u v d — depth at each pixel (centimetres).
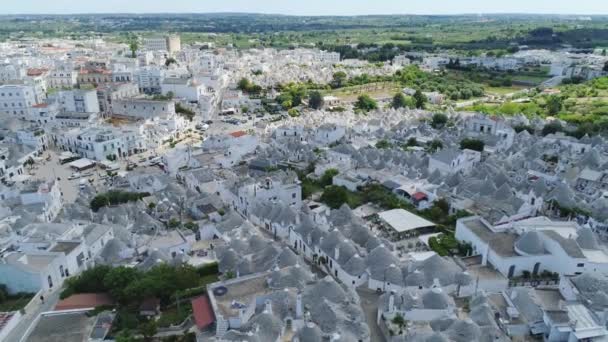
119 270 9550
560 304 8325
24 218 13050
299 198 14525
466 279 9200
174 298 9300
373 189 14775
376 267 9738
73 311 8969
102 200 14400
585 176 14900
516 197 12875
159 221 13488
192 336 8319
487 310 8075
